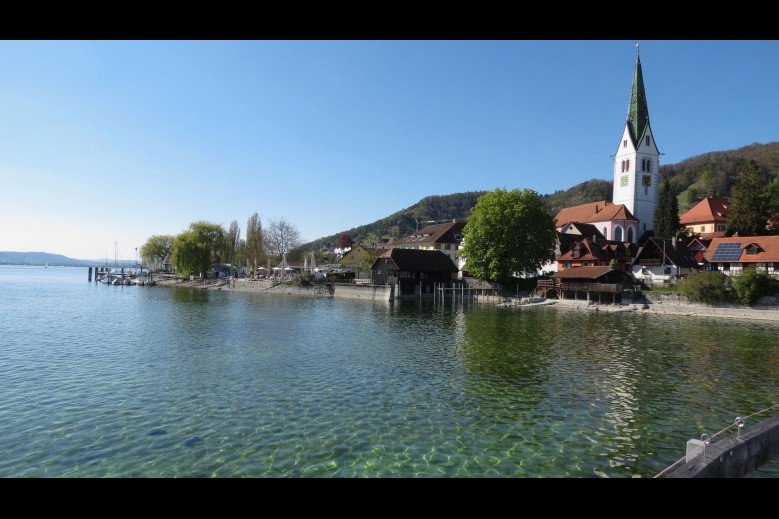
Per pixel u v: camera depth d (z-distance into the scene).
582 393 20.44
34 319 44.53
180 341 32.53
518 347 31.78
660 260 72.50
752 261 66.94
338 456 13.80
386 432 15.66
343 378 22.61
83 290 94.62
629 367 25.61
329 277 95.62
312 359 27.02
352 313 55.22
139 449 14.15
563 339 35.50
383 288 75.44
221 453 13.91
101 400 18.77
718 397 20.02
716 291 55.44
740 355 29.20
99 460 13.42
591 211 102.56
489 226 77.25
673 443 15.00
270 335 35.97
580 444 14.85
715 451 10.50
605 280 68.62
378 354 28.84
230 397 19.28
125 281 119.44
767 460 11.59
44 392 19.80
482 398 19.55
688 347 32.09
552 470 13.01
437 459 13.67
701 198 136.88
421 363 26.30
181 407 17.95
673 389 21.20
